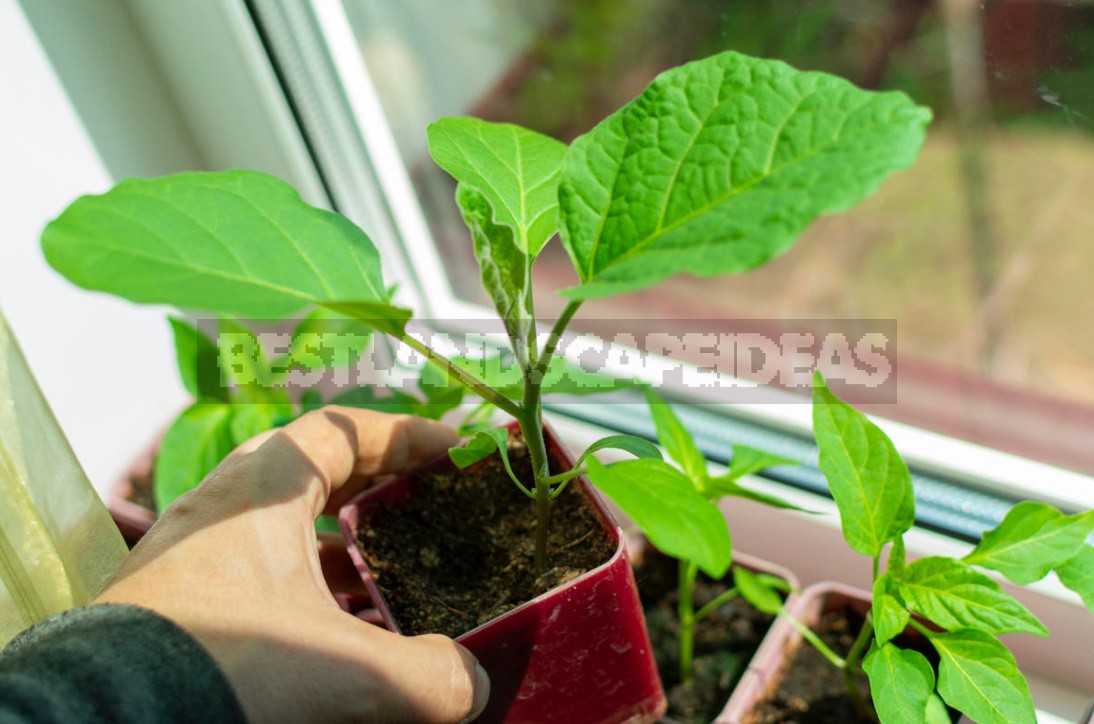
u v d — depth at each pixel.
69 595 0.74
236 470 0.66
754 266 0.45
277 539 0.63
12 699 0.51
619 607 0.66
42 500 0.70
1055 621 0.80
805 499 0.91
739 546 0.96
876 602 0.67
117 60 0.91
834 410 0.66
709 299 1.19
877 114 0.49
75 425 1.01
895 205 1.04
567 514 0.72
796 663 0.85
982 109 0.88
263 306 0.46
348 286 0.53
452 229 1.12
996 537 0.69
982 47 0.82
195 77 0.94
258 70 0.90
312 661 0.58
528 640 0.64
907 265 1.08
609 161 0.54
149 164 0.98
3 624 0.72
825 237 1.12
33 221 0.89
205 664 0.56
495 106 1.08
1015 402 1.01
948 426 1.00
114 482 1.08
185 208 0.52
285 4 0.89
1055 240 0.97
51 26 0.85
